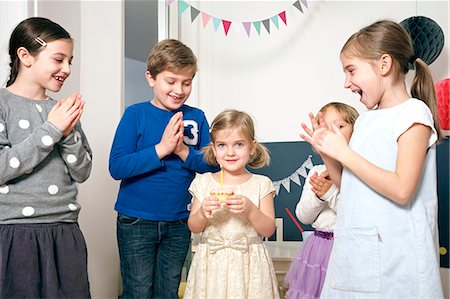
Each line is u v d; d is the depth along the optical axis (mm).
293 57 2633
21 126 1361
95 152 2314
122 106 2416
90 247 2256
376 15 2514
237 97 2689
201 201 1619
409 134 1198
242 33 2699
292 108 2619
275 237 2484
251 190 1618
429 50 2127
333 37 2582
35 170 1348
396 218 1211
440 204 2270
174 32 2625
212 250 1542
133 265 1669
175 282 1723
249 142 1605
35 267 1307
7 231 1291
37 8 1965
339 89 2566
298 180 2547
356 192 1254
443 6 2414
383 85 1280
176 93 1677
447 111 2107
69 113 1345
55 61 1419
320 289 1740
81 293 1401
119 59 2400
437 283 1192
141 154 1636
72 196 1424
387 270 1198
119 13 2410
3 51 1774
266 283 1548
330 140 1231
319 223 1780
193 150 1721
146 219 1668
